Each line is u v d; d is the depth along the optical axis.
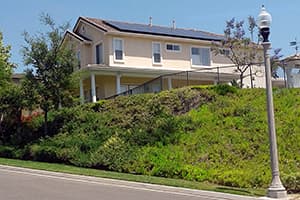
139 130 22.45
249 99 23.59
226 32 35.91
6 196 13.56
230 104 23.27
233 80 32.19
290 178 14.14
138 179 16.72
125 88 35.56
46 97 25.88
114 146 21.30
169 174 17.91
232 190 14.42
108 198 13.16
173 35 37.03
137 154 20.19
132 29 35.75
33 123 28.58
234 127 20.78
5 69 31.73
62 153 22.38
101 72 32.78
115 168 19.84
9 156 25.47
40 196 13.52
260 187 15.20
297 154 17.53
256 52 36.31
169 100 24.59
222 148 19.03
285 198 12.90
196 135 20.70
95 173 18.41
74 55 26.83
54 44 25.94
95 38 35.91
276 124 20.17
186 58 37.22
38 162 22.95
